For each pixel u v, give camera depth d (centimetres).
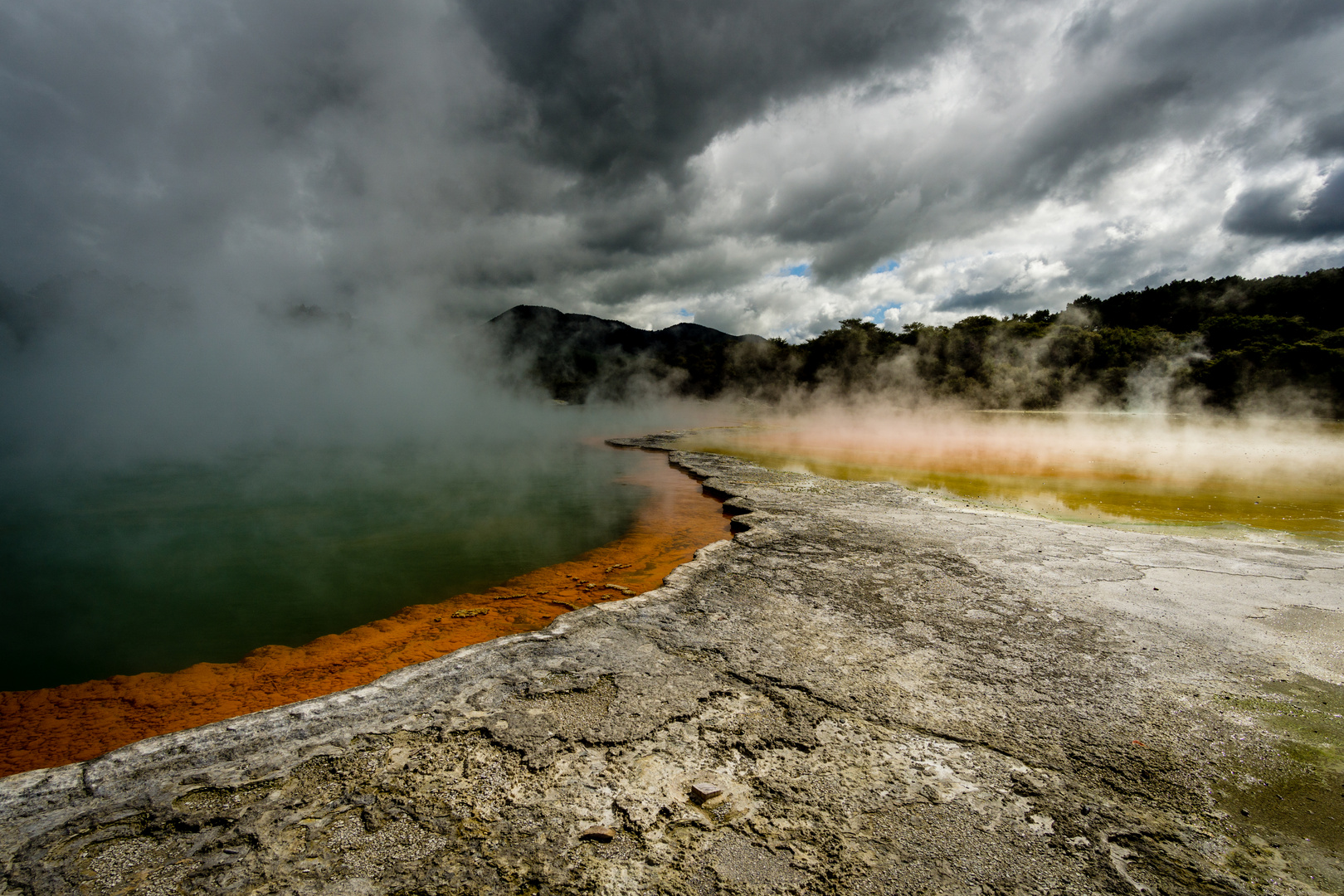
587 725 285
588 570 648
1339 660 362
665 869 201
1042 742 278
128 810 228
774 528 684
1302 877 203
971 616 425
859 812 230
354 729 281
